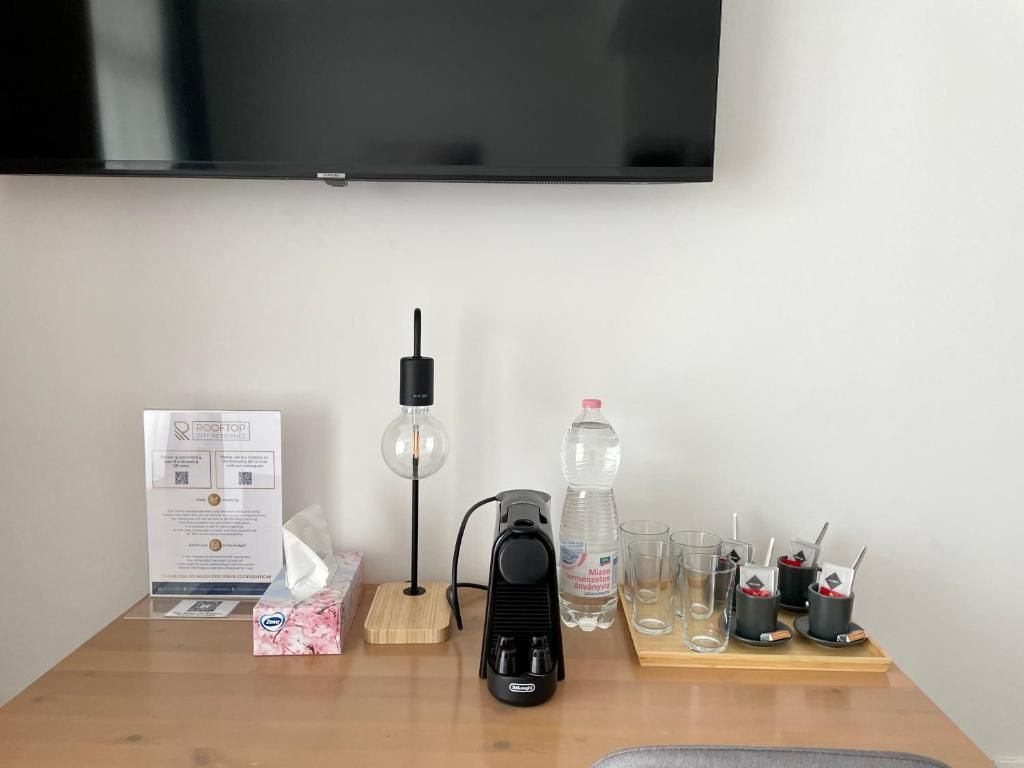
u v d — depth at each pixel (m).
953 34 1.27
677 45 1.18
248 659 1.10
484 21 1.18
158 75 1.19
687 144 1.20
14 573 1.35
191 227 1.31
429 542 1.37
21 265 1.30
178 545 1.28
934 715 0.98
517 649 1.00
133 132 1.20
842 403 1.34
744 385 1.34
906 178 1.30
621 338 1.33
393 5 1.18
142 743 0.89
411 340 1.33
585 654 1.13
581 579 1.21
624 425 1.35
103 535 1.35
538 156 1.21
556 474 1.35
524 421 1.35
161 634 1.17
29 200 1.29
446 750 0.89
